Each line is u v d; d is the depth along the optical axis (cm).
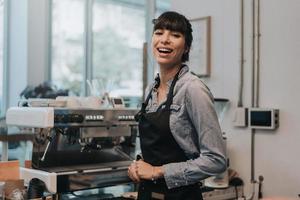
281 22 271
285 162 267
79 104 227
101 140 236
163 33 151
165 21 151
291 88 265
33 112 205
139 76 498
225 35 301
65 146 226
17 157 288
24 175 211
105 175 221
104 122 224
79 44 503
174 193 151
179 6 332
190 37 156
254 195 281
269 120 270
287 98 267
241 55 291
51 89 421
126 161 247
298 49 262
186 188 152
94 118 219
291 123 265
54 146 221
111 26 512
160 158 153
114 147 245
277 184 271
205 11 314
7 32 473
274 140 273
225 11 301
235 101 294
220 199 266
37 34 467
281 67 270
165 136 150
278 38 272
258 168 280
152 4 464
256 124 276
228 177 278
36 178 200
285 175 267
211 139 142
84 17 502
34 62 464
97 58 509
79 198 228
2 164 202
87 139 228
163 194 153
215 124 143
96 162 240
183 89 148
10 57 474
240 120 286
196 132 149
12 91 472
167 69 156
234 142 294
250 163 285
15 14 469
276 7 273
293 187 263
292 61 265
